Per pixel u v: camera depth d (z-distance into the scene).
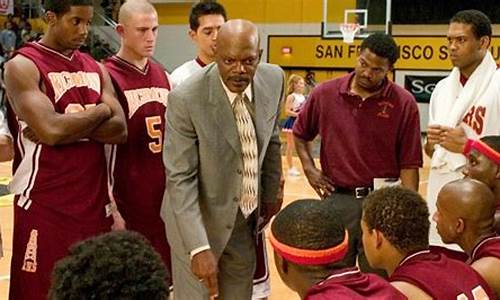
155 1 17.66
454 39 3.16
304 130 3.31
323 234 1.82
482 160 2.59
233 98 2.51
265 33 16.75
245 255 2.74
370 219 2.06
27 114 2.53
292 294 4.56
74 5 2.61
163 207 2.65
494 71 3.18
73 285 1.24
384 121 3.08
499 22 13.99
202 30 3.37
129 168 3.13
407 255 2.04
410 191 2.09
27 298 2.67
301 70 16.41
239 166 2.56
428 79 14.71
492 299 2.01
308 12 16.23
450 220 2.32
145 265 1.27
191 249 2.46
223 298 2.76
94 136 2.68
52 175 2.62
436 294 1.92
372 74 3.00
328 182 3.20
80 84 2.72
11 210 7.04
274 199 2.84
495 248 2.21
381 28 13.93
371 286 1.78
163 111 3.23
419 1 14.66
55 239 2.63
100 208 2.73
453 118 3.19
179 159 2.50
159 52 17.80
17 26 15.39
